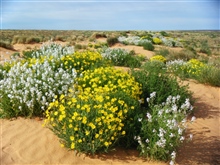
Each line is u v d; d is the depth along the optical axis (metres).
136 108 5.32
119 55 12.98
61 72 6.46
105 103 4.91
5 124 5.48
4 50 21.09
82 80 6.66
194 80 10.37
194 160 4.66
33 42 29.73
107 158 4.49
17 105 5.79
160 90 6.72
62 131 4.67
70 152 4.59
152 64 11.57
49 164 4.29
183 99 6.86
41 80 6.34
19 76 6.42
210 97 8.38
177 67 11.46
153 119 4.88
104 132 4.48
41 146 4.70
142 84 7.04
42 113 5.88
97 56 9.55
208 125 6.19
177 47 32.09
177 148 4.94
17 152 4.52
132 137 4.78
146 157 4.58
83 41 34.53
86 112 4.64
